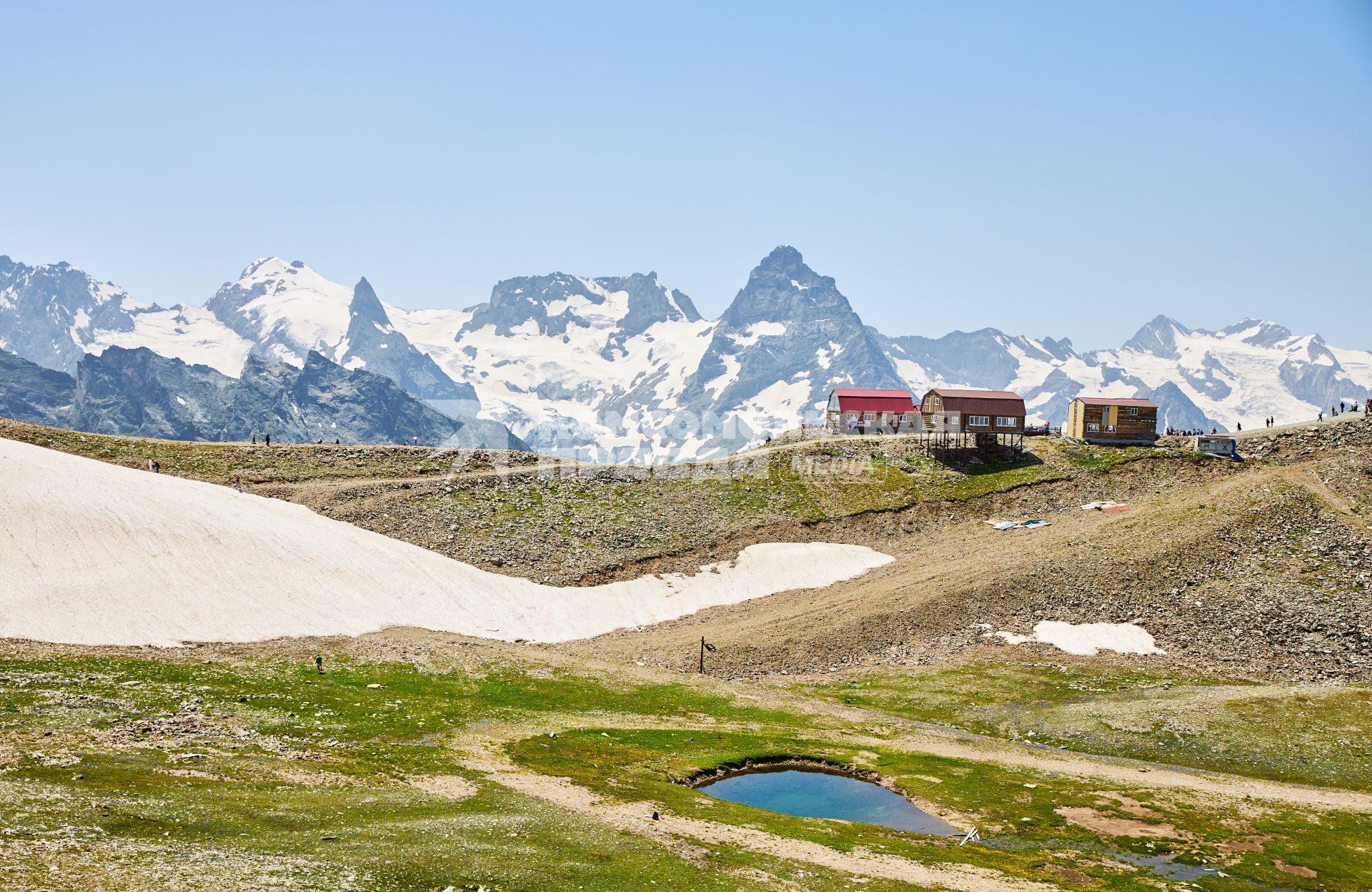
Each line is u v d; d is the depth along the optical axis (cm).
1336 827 8575
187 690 10075
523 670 12588
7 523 13025
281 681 10981
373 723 9931
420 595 14912
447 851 6375
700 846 7125
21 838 5494
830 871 6919
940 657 13912
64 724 8300
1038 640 14100
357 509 17512
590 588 16375
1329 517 16062
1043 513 19050
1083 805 9050
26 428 18900
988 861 7556
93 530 13525
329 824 6644
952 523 19112
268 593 13625
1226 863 7806
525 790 8175
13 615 11375
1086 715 11756
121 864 5344
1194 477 19625
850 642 14338
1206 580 14900
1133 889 7131
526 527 17962
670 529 18488
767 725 11369
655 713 11569
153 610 12375
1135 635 14000
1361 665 12688
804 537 18612
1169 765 10412
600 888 6141
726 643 14338
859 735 11119
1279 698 11775
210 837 6053
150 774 7156
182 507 15000
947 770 9962
